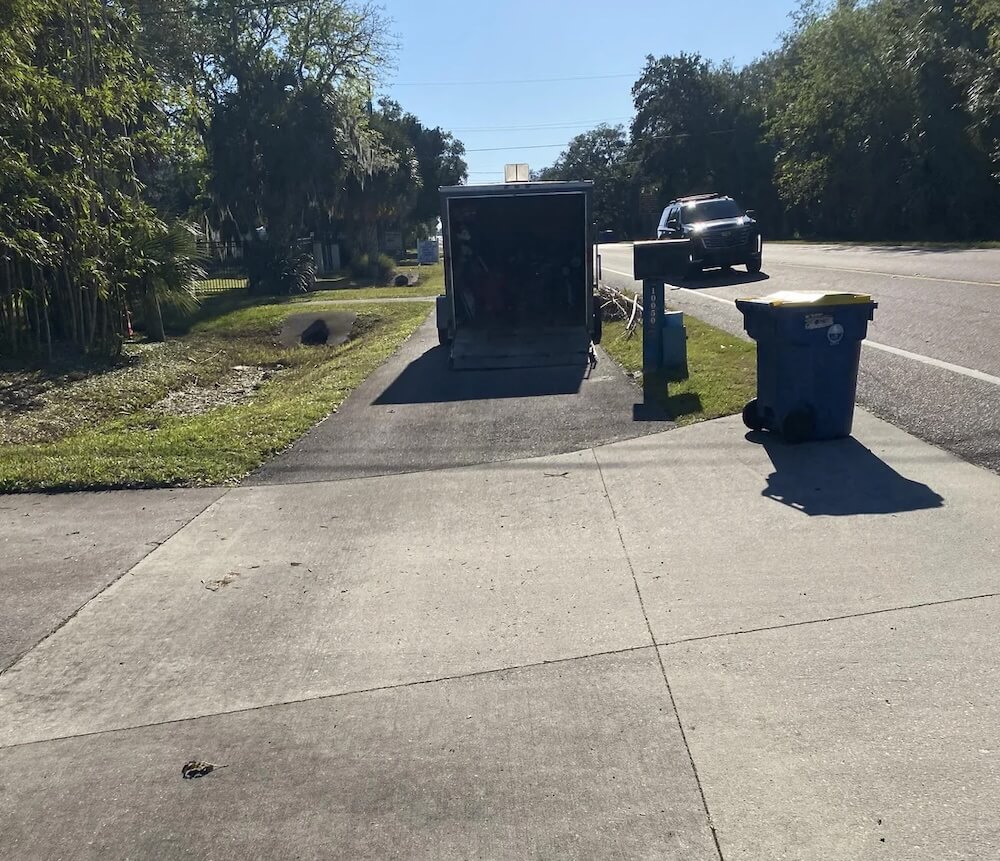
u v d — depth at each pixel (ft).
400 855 9.90
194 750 12.19
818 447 23.50
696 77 234.17
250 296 102.63
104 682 14.24
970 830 9.50
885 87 129.70
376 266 135.44
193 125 88.38
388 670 14.02
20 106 43.50
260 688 13.74
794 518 18.83
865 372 30.07
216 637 15.55
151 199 83.25
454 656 14.32
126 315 57.57
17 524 22.36
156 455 27.53
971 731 11.14
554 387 34.60
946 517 18.03
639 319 49.70
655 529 19.08
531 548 18.69
